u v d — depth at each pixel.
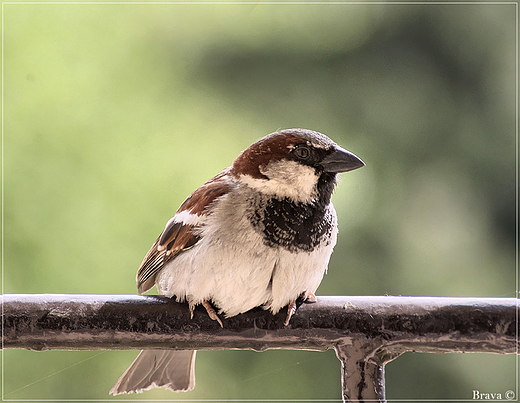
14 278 9.79
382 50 11.41
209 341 4.43
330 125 11.16
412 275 10.36
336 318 4.28
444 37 11.30
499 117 11.01
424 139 10.94
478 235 10.54
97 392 9.12
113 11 11.68
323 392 9.59
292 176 4.95
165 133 11.19
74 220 10.25
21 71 10.97
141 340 4.35
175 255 5.14
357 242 10.36
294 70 11.60
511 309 4.08
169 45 11.78
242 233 4.79
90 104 11.06
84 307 4.28
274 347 4.43
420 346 4.16
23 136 10.59
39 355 9.12
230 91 11.64
